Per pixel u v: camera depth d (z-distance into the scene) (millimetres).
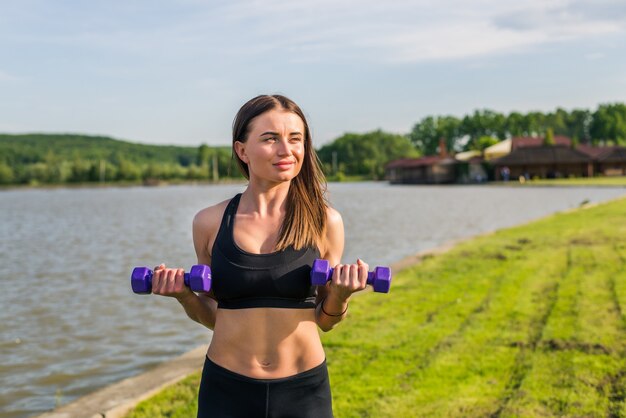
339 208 35781
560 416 4805
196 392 5641
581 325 7191
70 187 122250
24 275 14258
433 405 5117
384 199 46250
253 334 2555
